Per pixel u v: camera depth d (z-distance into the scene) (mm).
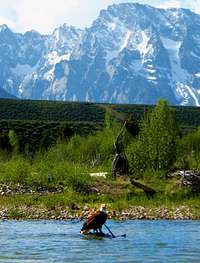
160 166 125062
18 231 63656
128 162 122875
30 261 42938
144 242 55625
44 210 83438
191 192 102000
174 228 69625
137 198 98562
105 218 61031
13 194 101188
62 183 106938
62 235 60281
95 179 109062
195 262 43188
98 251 48812
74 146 187125
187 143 169375
